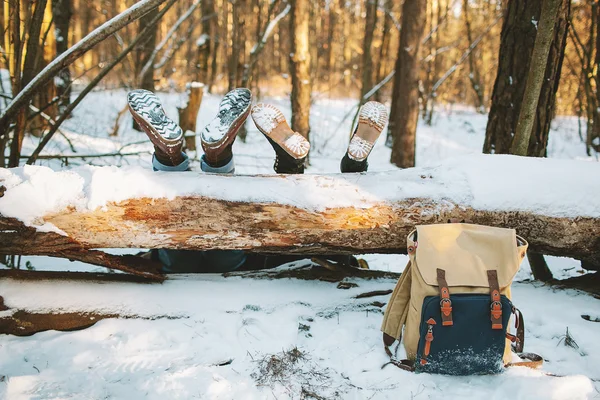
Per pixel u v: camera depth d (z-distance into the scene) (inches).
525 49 164.2
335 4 874.8
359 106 418.9
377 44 866.1
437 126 649.0
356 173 115.6
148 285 117.0
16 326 106.7
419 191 110.3
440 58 762.2
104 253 110.0
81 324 109.0
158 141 107.7
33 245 103.2
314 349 103.1
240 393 90.4
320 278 123.6
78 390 90.5
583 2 377.4
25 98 134.0
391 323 101.7
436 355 92.8
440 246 94.7
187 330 107.0
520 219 108.7
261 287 119.3
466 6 611.8
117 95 513.0
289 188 109.7
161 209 106.2
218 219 107.4
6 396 88.0
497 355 92.7
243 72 483.8
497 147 171.6
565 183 109.7
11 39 159.8
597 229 107.3
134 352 101.6
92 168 109.0
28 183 103.7
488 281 92.0
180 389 90.3
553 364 99.3
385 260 183.5
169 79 631.8
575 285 124.0
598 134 473.7
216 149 111.3
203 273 126.1
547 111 161.2
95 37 127.1
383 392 91.4
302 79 344.5
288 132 117.1
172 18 792.3
